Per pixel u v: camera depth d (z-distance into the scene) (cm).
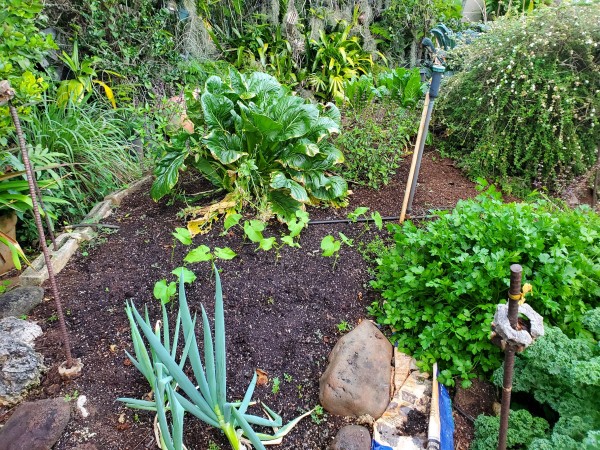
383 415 203
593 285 219
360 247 303
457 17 686
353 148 381
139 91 457
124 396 201
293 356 226
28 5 272
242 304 247
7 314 234
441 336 226
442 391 212
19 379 196
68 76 445
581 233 237
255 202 317
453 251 237
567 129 380
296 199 308
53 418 182
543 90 372
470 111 431
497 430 181
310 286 265
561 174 392
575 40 373
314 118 314
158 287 205
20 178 294
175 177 306
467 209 261
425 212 350
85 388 202
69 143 343
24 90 248
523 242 228
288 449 191
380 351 225
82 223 315
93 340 225
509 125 396
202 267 269
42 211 278
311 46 637
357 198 367
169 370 166
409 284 237
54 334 227
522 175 415
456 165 436
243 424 156
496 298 223
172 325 237
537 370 183
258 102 323
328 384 206
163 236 303
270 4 631
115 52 448
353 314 253
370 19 720
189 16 515
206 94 309
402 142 417
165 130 389
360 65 671
